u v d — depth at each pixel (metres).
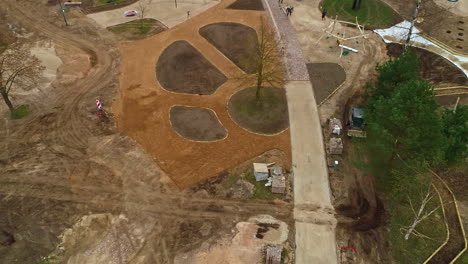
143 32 55.94
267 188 33.97
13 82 41.91
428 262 28.88
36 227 30.53
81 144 38.00
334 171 35.81
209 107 42.69
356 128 38.84
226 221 31.17
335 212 32.22
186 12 61.31
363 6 63.12
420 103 29.09
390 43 54.66
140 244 29.48
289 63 49.78
